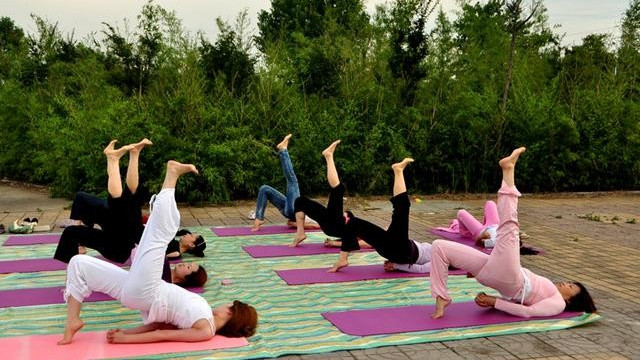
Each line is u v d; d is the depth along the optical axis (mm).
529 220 9539
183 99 10594
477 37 13242
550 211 10633
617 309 4785
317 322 4312
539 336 4078
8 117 13656
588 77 15445
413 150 12516
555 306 4422
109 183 4867
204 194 10797
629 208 11133
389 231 5578
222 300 4836
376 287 5273
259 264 6086
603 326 4332
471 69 12922
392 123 12414
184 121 10648
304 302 4812
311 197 11828
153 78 12211
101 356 3512
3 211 9570
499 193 4348
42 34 14797
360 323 4258
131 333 3787
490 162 12891
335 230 6434
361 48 12859
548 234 8250
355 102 12164
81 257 3807
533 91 14047
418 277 5621
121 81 12781
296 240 6891
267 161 11180
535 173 13445
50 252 6434
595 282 5672
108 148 4941
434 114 12547
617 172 14023
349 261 6254
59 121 11570
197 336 3768
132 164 4922
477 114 12773
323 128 11781
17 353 3539
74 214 5523
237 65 11797
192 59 11039
